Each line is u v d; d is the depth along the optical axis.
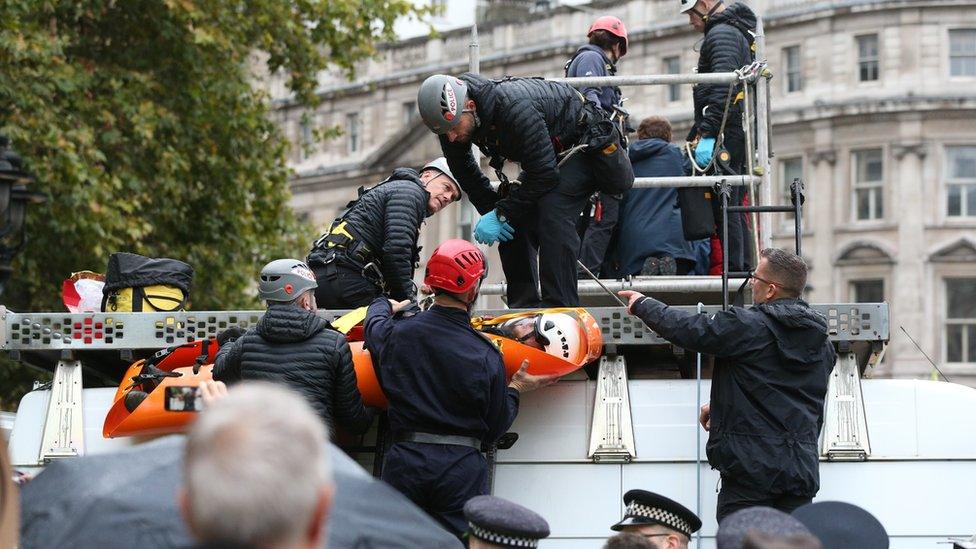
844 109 55.47
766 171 9.55
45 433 7.01
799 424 6.40
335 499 4.36
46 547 4.12
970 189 54.81
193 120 25.08
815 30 56.16
